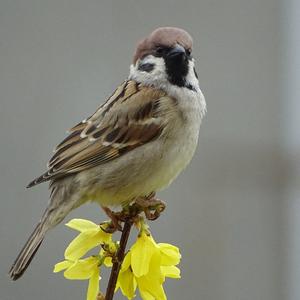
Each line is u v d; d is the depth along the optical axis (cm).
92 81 1223
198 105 864
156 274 666
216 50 1265
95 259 673
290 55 1264
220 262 1156
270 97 1250
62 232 1125
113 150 843
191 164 1179
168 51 858
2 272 1133
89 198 854
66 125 1202
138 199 707
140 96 852
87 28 1241
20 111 1199
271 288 1162
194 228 1158
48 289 1123
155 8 1256
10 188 1164
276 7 1273
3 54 1215
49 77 1221
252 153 1212
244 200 1179
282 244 1171
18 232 1149
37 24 1236
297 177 1193
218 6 1269
